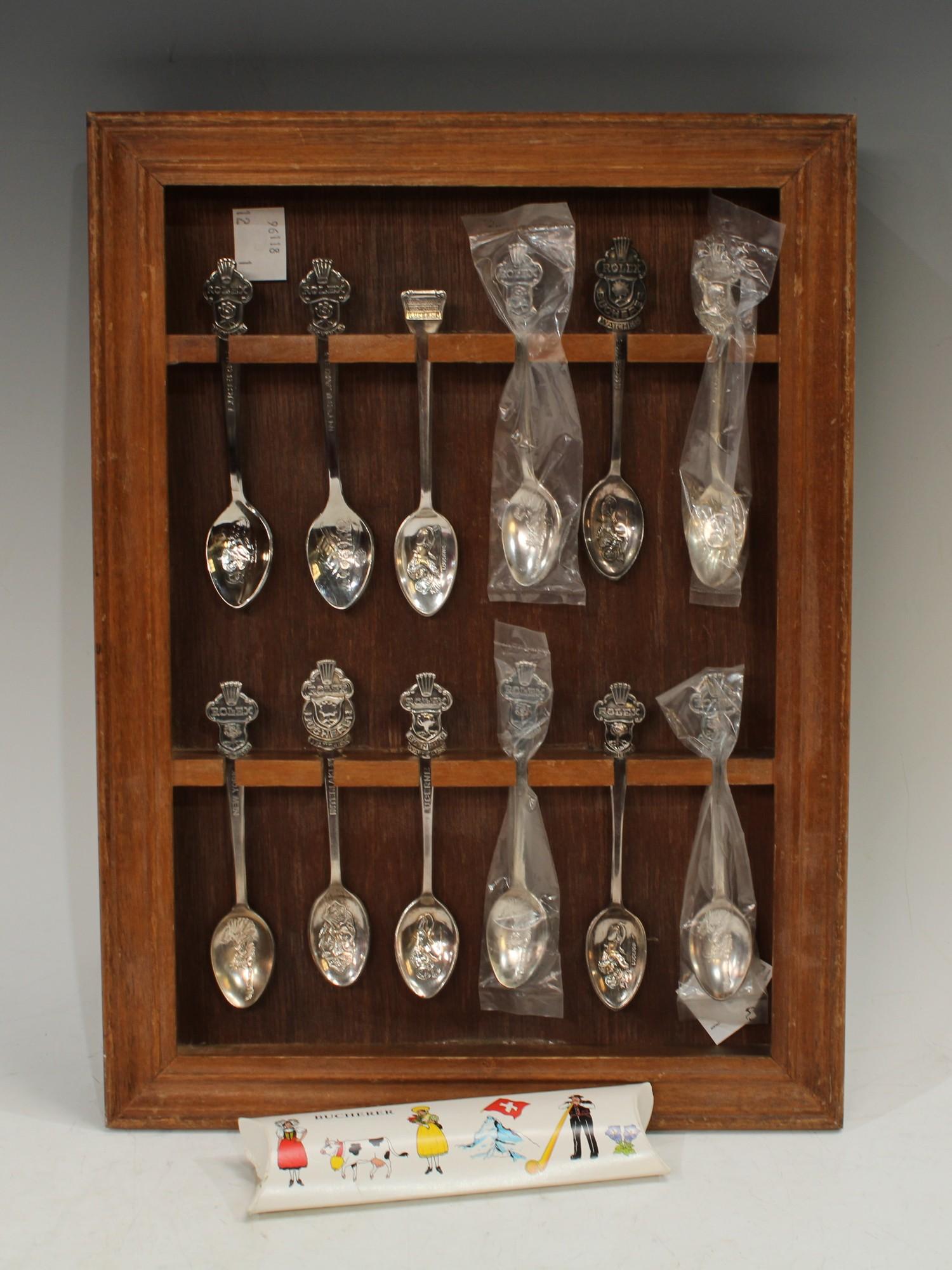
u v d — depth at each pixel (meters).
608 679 0.69
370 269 0.67
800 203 0.65
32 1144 0.65
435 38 0.73
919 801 0.77
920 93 0.74
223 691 0.68
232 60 0.73
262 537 0.68
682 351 0.66
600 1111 0.63
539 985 0.69
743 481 0.67
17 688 0.76
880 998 0.77
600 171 0.65
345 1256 0.56
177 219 0.67
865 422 0.75
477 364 0.68
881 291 0.75
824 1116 0.66
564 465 0.68
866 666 0.76
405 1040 0.69
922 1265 0.55
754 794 0.68
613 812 0.68
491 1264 0.55
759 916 0.68
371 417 0.68
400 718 0.69
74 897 0.77
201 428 0.68
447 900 0.69
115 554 0.65
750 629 0.68
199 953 0.69
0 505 0.76
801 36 0.74
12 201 0.74
